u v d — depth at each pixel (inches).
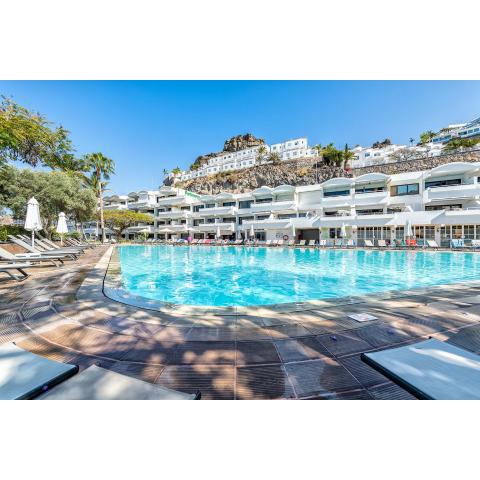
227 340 105.1
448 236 786.8
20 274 287.1
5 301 167.6
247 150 3080.7
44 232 797.9
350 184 1038.4
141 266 513.7
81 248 640.4
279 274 419.5
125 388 67.1
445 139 2456.9
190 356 91.5
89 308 151.2
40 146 700.0
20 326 122.5
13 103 584.1
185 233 1721.2
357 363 86.0
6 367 72.5
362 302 158.6
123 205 1968.5
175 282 361.1
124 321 128.6
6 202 632.4
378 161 1975.9
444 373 69.6
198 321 127.9
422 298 166.7
